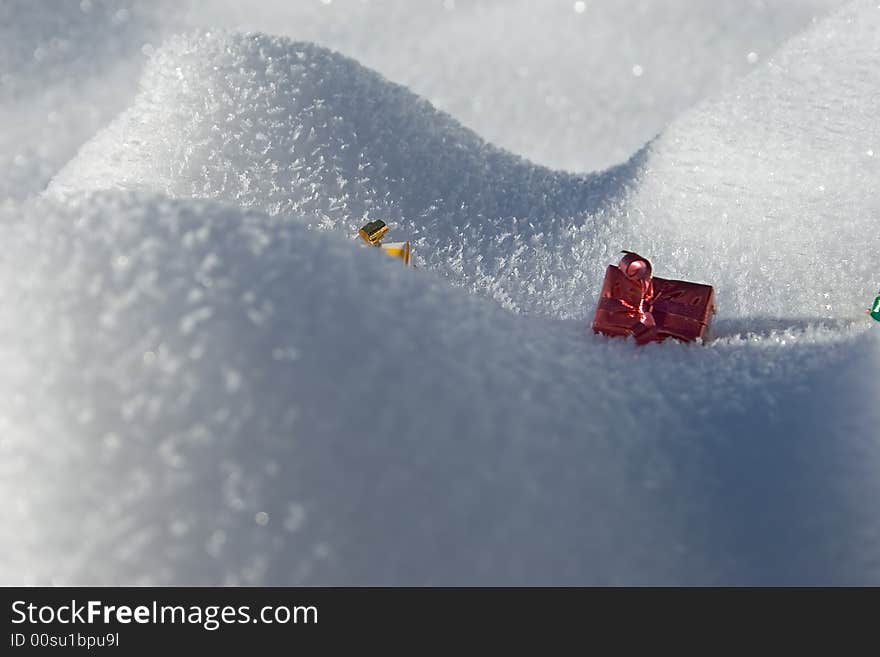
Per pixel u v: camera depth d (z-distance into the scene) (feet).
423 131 2.64
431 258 2.50
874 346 2.25
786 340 2.32
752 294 2.47
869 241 2.48
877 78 2.59
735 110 2.62
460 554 2.09
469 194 2.60
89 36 3.05
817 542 2.13
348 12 3.31
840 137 2.55
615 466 2.14
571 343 2.27
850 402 2.19
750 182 2.56
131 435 2.11
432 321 2.19
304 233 2.22
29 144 2.89
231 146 2.53
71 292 2.15
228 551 2.09
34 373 2.13
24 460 2.11
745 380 2.23
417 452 2.11
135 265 2.16
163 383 2.12
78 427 2.11
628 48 3.26
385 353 2.15
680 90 3.13
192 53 2.61
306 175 2.53
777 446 2.17
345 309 2.16
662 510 2.13
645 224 2.57
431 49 3.24
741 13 3.35
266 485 2.10
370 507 2.10
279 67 2.61
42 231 2.19
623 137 3.05
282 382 2.12
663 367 2.26
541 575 2.09
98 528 2.10
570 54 3.24
